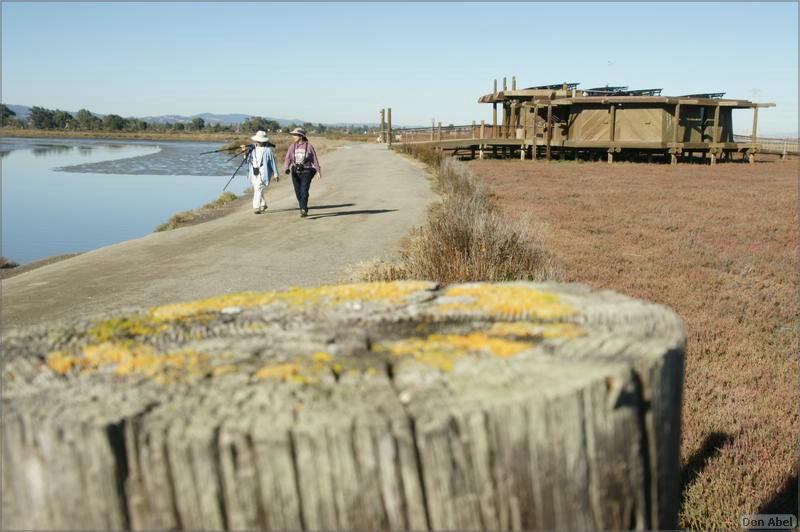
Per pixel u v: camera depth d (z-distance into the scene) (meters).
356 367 1.27
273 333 1.52
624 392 1.15
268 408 1.11
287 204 15.02
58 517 1.11
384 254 9.09
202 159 50.00
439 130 39.88
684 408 4.82
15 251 13.05
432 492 1.05
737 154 42.12
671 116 35.81
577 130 37.28
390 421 1.04
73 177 33.44
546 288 1.77
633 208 16.34
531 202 16.92
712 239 12.24
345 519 1.05
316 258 8.91
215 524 1.04
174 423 1.06
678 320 1.47
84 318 1.68
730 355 6.01
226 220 12.58
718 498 3.74
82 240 14.50
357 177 21.91
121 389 1.21
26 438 1.11
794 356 6.06
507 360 1.26
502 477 1.08
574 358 1.25
